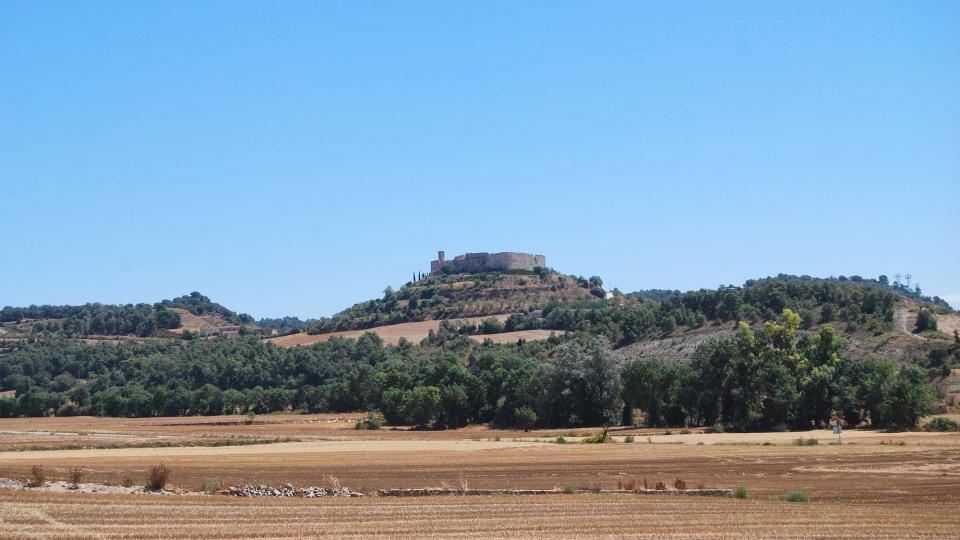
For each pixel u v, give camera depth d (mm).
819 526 42312
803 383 132375
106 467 75562
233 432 146000
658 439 112938
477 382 163875
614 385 151250
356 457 88250
